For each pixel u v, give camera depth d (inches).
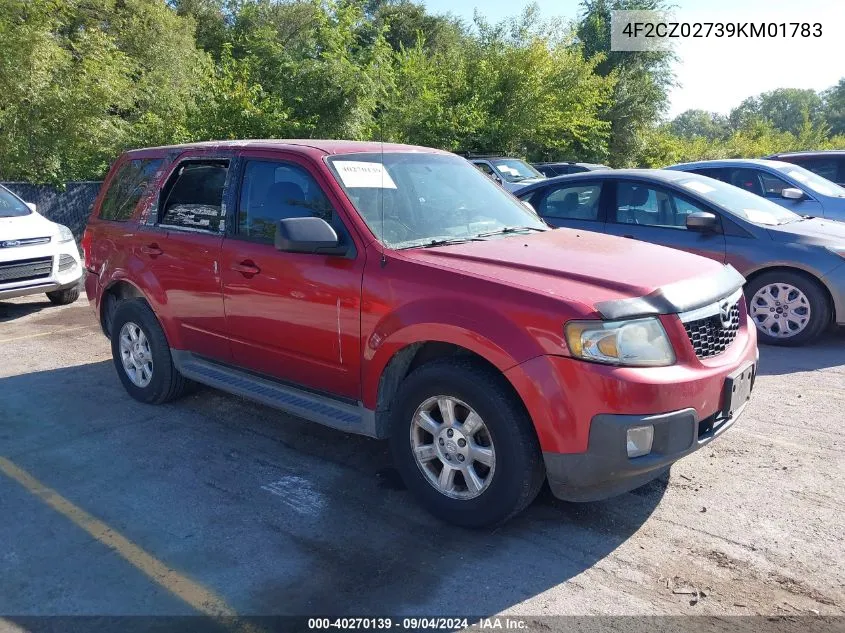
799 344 269.7
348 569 128.5
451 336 134.2
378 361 147.0
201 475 167.6
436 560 131.0
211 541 138.4
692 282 139.6
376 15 1748.3
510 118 960.9
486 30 1016.2
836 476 162.1
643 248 162.4
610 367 122.2
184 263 191.5
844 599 118.0
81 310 357.4
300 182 168.4
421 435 145.6
